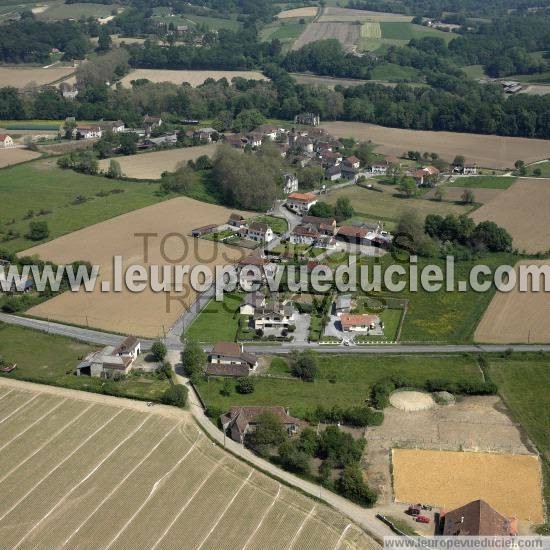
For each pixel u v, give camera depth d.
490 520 99.00
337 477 112.88
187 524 101.19
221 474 112.06
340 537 99.25
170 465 113.94
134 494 107.19
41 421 126.44
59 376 143.25
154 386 139.25
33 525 101.00
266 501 106.19
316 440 118.44
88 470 112.69
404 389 138.50
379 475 113.62
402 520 103.31
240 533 99.56
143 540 98.19
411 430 125.62
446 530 100.06
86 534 99.25
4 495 107.06
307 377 141.75
